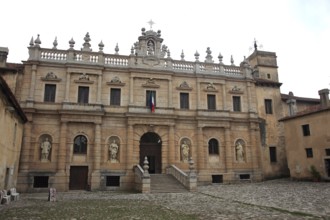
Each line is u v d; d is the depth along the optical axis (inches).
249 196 874.8
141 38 1534.2
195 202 767.7
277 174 1571.1
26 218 519.5
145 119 1405.0
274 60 1852.9
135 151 1378.0
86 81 1386.6
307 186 1119.6
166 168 1393.9
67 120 1305.4
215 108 1550.2
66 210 630.5
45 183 1251.2
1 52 1330.0
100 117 1347.2
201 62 1592.0
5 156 864.3
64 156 1274.6
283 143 1621.6
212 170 1462.8
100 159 1320.1
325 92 1407.5
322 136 1312.7
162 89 1488.7
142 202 786.2
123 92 1430.9
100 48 1461.6
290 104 1669.5
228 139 1504.7
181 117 1470.2
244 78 1627.7
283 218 498.3
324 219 479.5
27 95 1304.1
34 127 1288.1
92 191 1246.3
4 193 807.7
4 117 806.5
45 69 1363.2
